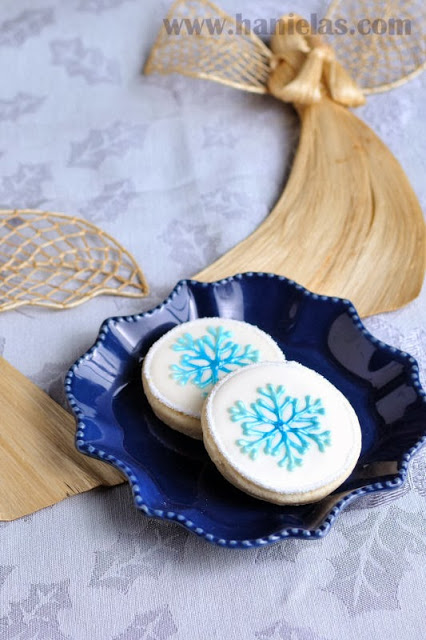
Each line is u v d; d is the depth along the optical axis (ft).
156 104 2.11
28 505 1.40
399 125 2.07
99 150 2.01
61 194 1.92
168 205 1.90
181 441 1.44
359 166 1.93
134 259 1.79
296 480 1.32
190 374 1.46
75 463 1.44
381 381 1.47
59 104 2.10
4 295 1.70
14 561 1.36
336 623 1.31
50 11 2.28
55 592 1.34
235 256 1.76
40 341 1.65
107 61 2.19
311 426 1.37
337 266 1.74
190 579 1.35
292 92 2.01
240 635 1.30
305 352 1.55
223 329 1.52
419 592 1.34
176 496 1.37
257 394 1.40
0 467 1.43
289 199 1.87
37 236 1.81
